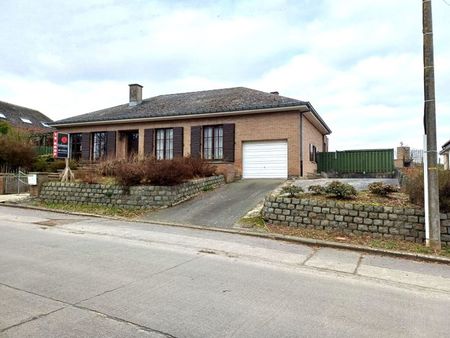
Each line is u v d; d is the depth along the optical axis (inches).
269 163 659.4
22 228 335.3
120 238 304.2
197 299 166.4
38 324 134.7
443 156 957.8
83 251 253.1
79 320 139.2
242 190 531.8
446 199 298.4
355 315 155.2
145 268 215.6
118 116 772.0
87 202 481.7
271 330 136.6
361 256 269.7
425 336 136.6
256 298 171.0
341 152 762.2
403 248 287.0
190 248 275.0
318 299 173.6
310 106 631.8
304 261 249.4
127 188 457.7
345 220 333.7
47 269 207.2
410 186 342.0
